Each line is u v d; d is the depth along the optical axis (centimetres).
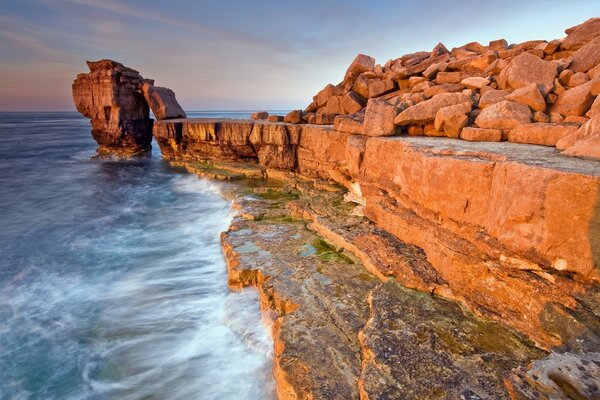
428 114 943
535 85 792
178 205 1585
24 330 729
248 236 966
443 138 882
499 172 526
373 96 1513
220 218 1362
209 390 570
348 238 845
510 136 775
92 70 2878
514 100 829
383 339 492
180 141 2400
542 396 317
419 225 720
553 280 452
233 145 2034
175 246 1126
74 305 816
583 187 407
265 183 1706
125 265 1009
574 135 602
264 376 582
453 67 1256
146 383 588
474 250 565
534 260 473
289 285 697
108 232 1286
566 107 762
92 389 583
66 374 613
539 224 459
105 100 2825
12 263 1045
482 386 405
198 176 2038
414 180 734
